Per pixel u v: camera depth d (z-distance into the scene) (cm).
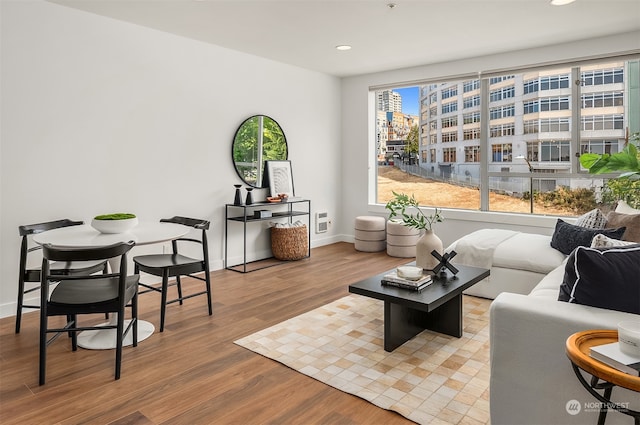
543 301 178
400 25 396
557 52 461
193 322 325
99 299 241
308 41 449
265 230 544
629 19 385
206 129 464
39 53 343
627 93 439
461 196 562
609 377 121
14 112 332
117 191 395
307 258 544
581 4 349
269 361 261
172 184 438
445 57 515
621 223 334
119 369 239
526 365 172
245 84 500
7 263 336
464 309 352
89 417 203
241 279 446
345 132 638
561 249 351
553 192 488
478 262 378
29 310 348
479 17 376
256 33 421
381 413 206
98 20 374
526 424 174
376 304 365
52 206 356
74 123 365
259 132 519
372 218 588
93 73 374
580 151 468
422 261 318
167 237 287
